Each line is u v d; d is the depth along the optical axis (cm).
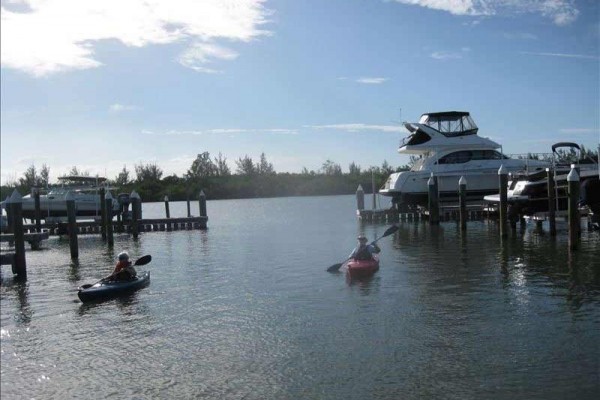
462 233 3136
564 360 1074
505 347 1155
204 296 1723
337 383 1016
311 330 1325
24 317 1555
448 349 1158
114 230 4366
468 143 4244
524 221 3338
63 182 4862
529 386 969
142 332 1370
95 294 1712
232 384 1035
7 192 8169
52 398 1012
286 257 2489
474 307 1470
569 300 1501
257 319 1438
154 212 8200
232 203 10844
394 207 4406
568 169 3384
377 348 1182
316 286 1802
